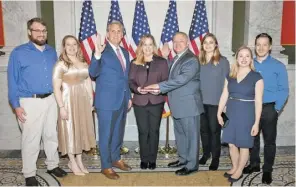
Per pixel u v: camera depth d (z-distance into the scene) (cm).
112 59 344
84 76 351
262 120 341
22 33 448
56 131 360
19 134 468
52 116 349
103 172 365
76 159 379
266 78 334
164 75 358
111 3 464
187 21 482
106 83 345
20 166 403
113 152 381
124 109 367
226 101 350
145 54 357
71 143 351
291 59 485
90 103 361
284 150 461
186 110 350
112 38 344
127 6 475
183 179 359
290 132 486
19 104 328
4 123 466
